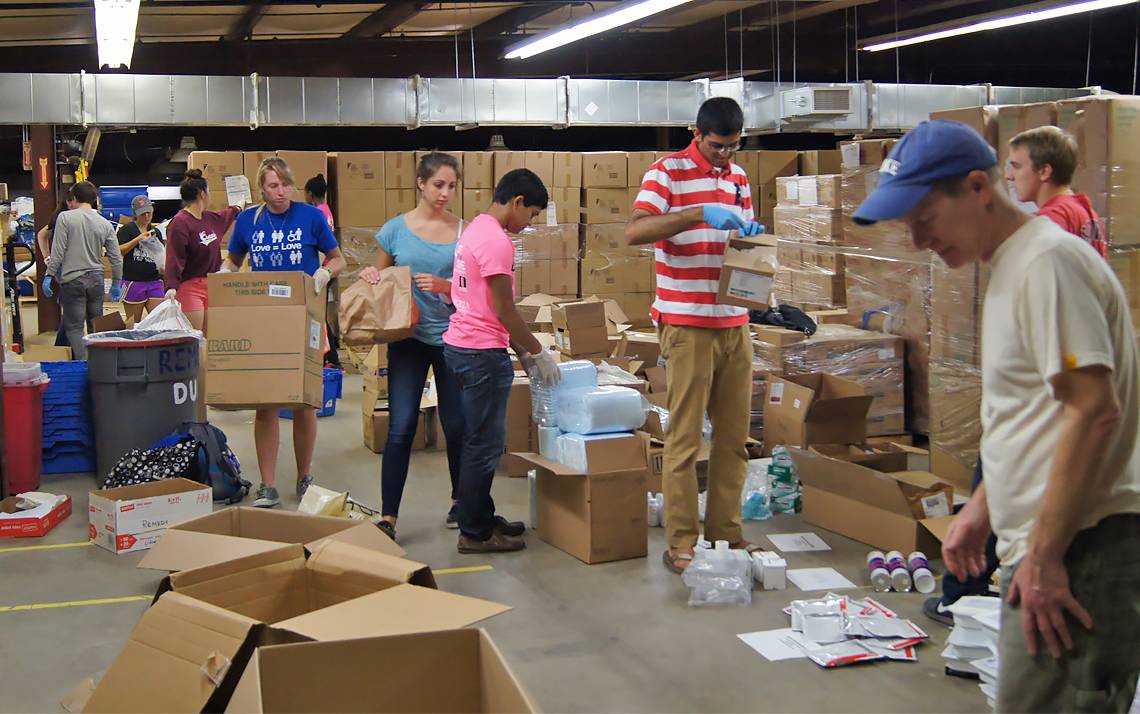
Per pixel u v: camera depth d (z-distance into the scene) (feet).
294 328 14.14
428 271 13.62
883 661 9.93
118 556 13.28
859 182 20.20
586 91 31.94
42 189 35.76
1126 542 5.28
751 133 35.12
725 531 12.65
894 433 18.93
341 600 8.25
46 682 9.52
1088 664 5.32
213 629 6.81
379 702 6.12
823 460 13.83
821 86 32.45
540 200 12.64
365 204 29.91
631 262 31.35
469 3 31.65
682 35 40.42
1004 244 5.44
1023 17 29.27
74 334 25.81
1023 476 5.43
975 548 6.20
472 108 31.22
